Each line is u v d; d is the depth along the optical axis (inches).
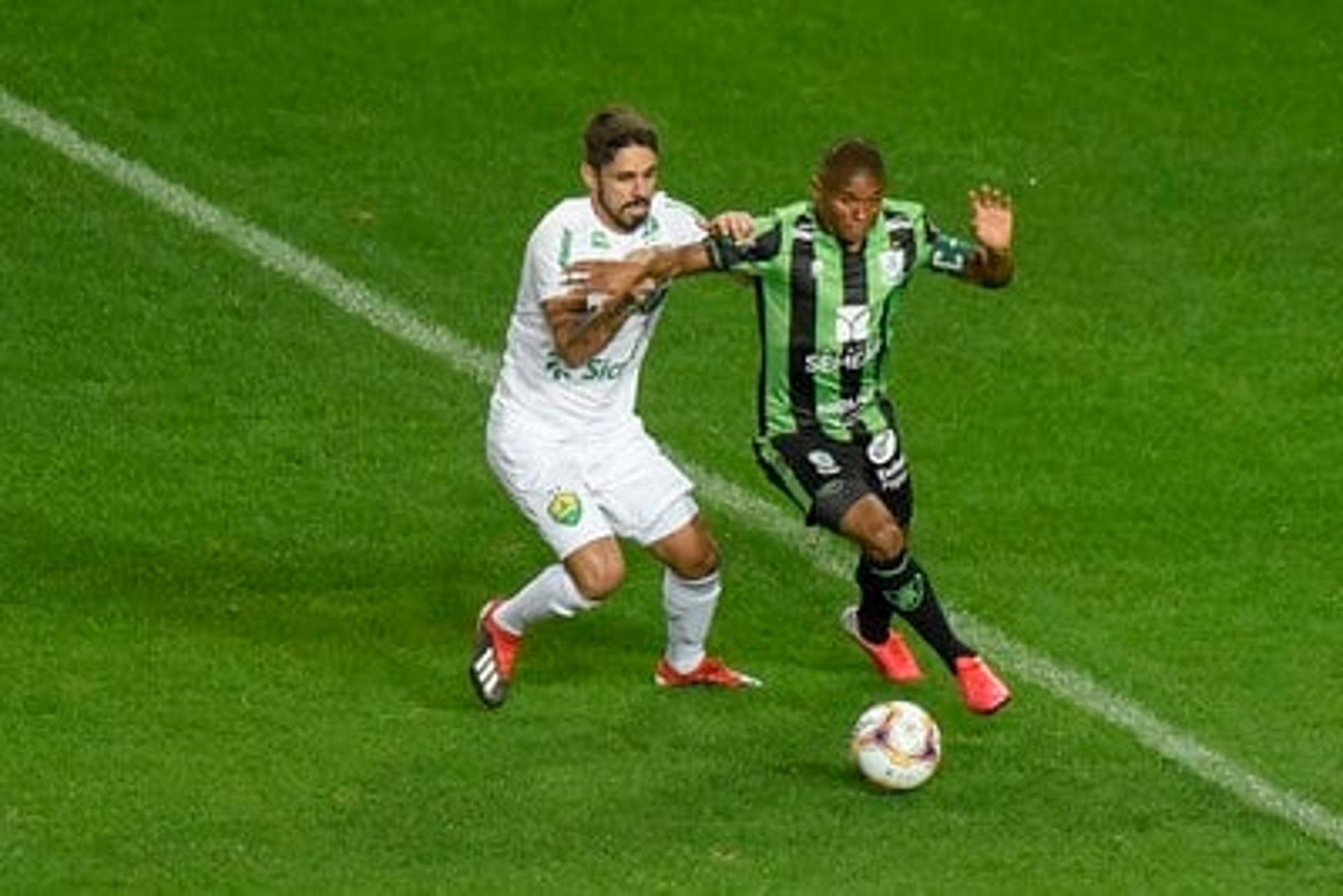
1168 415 1920.5
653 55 2276.1
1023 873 1456.7
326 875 1439.5
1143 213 2151.8
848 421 1600.6
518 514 1798.7
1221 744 1588.3
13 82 2218.3
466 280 2044.8
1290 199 2174.0
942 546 1777.8
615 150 1515.7
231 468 1824.6
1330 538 1790.1
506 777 1535.4
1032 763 1565.0
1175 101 2273.6
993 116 2247.8
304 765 1540.4
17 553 1726.1
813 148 2204.7
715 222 1537.9
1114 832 1502.2
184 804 1499.8
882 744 1514.5
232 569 1726.1
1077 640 1688.0
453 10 2300.7
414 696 1614.2
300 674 1627.7
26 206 2085.4
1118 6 2359.7
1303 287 2069.4
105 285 2009.1
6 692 1593.3
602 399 1588.3
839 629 1705.2
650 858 1462.8
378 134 2191.2
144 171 2132.1
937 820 1505.9
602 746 1568.7
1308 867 1473.9
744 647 1684.3
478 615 1696.6
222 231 2073.1
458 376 1936.5
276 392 1907.0
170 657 1636.3
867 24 2317.9
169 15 2283.5
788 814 1508.4
